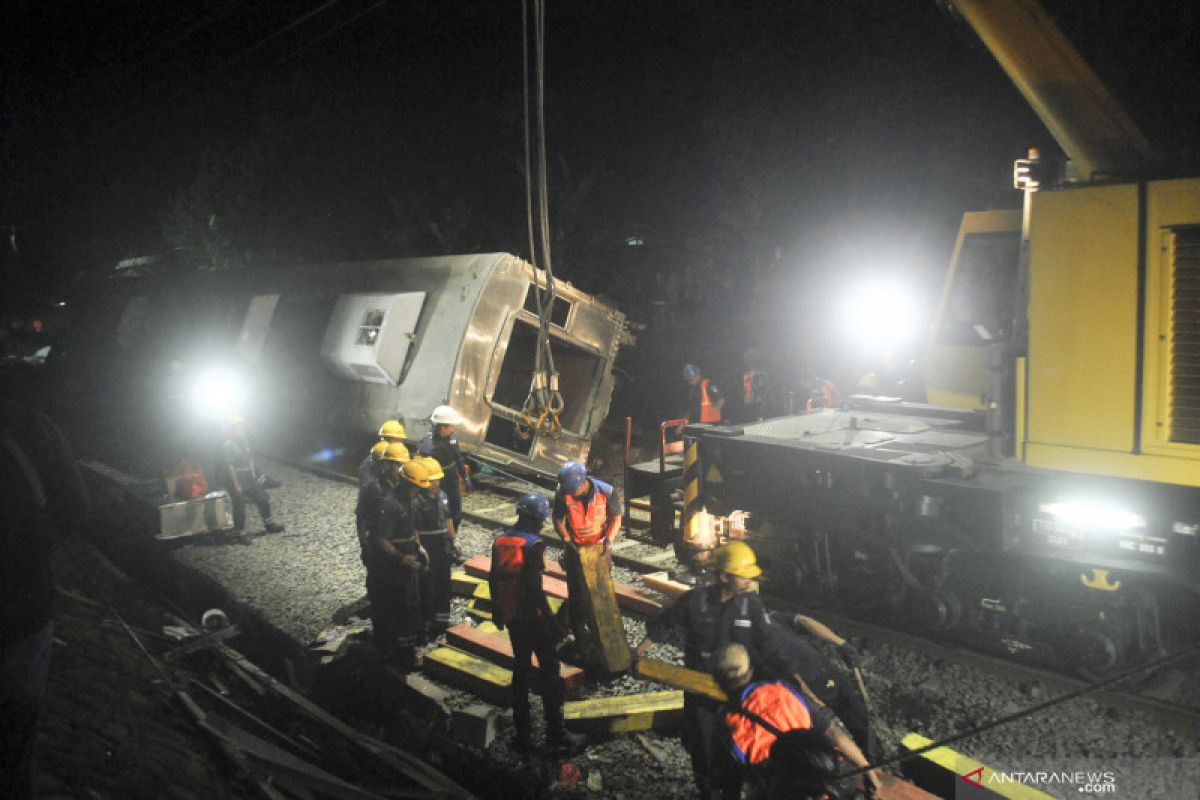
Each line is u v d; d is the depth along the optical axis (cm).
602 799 521
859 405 936
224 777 511
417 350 1205
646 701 599
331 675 710
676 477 921
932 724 569
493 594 569
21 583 307
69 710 512
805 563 738
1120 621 591
